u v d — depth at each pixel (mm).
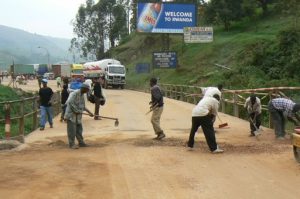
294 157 10672
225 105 23750
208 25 61062
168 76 49719
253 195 7680
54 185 8438
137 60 71562
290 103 13367
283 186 8273
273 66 30578
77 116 12734
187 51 54531
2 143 12656
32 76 99875
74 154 11680
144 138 14586
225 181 8695
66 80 19203
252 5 55500
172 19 49844
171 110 24672
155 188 8195
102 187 8289
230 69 36656
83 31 97688
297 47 29953
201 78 38938
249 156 11156
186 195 7719
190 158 11031
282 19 50062
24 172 9547
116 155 11516
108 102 30812
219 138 14234
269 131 15719
